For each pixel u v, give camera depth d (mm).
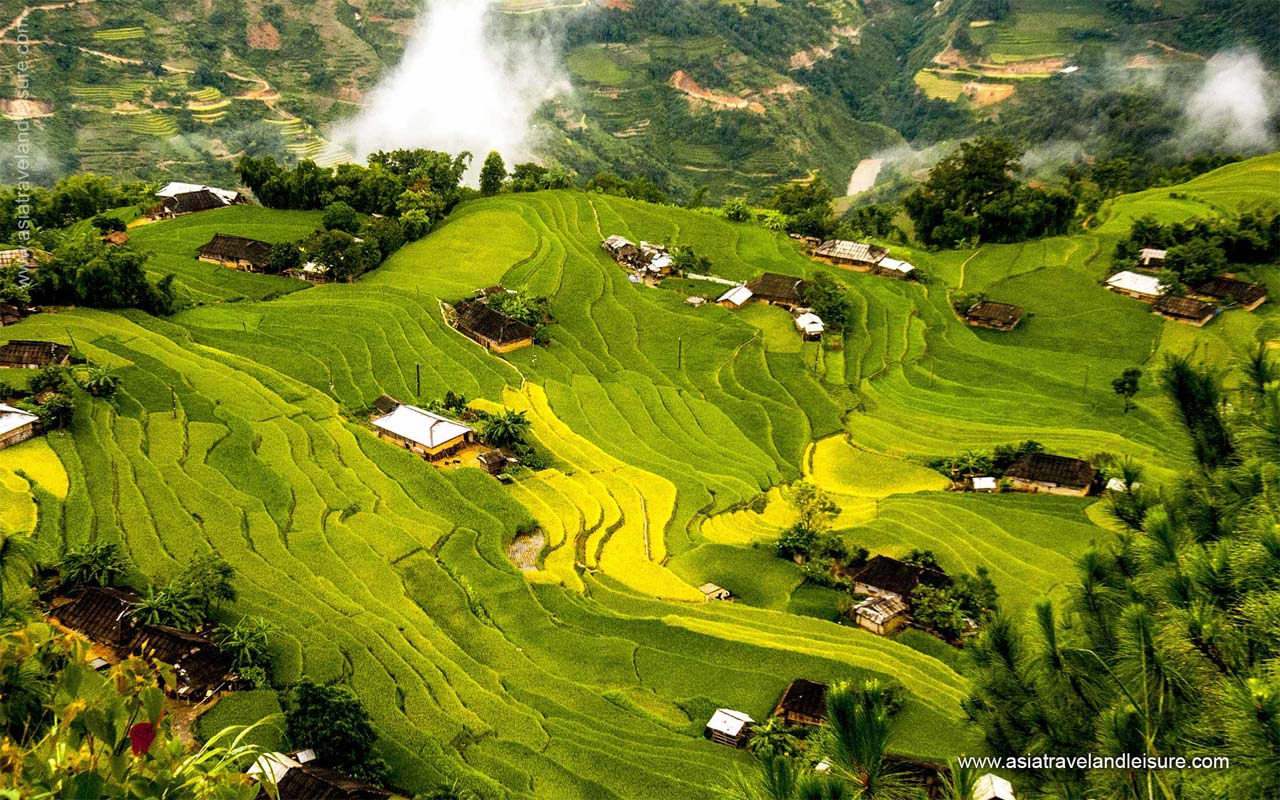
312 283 127938
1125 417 107000
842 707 20281
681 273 139000
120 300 110375
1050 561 79188
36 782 16438
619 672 66062
